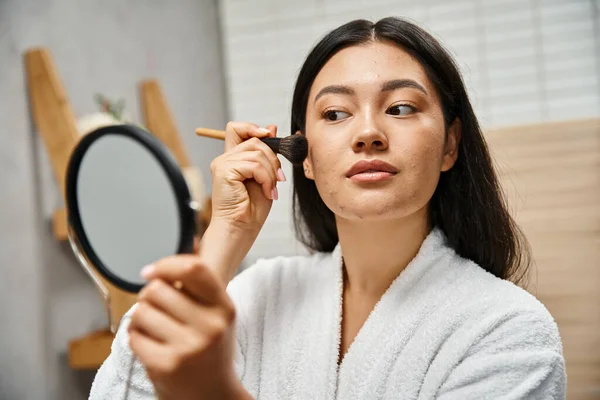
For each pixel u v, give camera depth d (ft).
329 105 1.81
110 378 1.79
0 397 2.77
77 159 2.49
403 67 1.79
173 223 2.63
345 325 1.95
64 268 3.19
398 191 1.70
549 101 4.09
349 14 4.50
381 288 1.92
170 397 1.11
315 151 1.84
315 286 2.02
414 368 1.67
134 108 3.85
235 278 2.18
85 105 3.37
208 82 4.80
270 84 4.76
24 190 2.94
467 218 2.04
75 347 2.98
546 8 4.06
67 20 3.29
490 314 1.65
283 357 1.87
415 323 1.74
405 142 1.71
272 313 1.99
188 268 1.04
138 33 3.94
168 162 2.59
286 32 4.69
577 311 3.18
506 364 1.55
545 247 3.24
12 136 2.88
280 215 4.59
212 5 4.96
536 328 1.61
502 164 3.30
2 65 2.84
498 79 4.18
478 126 2.02
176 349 1.04
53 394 3.08
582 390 3.16
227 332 1.08
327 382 1.77
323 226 2.33
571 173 3.20
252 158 1.83
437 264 1.86
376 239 1.83
